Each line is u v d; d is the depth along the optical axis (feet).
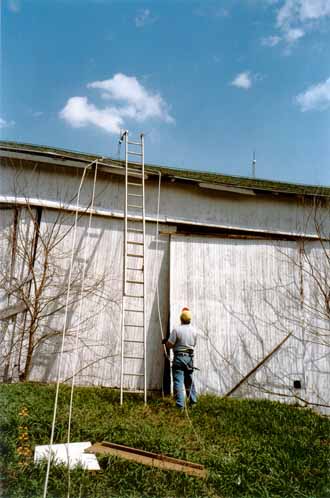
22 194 28.30
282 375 30.22
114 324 28.71
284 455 18.75
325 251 31.09
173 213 30.83
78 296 28.35
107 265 29.22
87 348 27.99
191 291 29.89
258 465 17.67
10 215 28.30
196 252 30.66
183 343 26.09
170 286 29.55
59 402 22.53
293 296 31.48
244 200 32.37
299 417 25.31
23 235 28.12
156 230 30.55
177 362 25.79
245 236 31.65
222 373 29.40
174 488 15.64
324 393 30.42
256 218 32.24
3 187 28.12
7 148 27.32
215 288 30.37
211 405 25.73
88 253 29.01
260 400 28.32
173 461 17.20
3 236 27.96
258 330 30.48
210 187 30.94
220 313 30.12
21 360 26.86
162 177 30.27
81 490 14.74
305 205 33.17
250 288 30.96
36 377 26.94
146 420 21.76
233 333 30.07
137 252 29.89
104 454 17.06
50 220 28.73
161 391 28.58
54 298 27.84
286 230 32.50
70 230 28.96
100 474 16.01
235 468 17.08
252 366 29.91
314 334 31.17
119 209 29.94
